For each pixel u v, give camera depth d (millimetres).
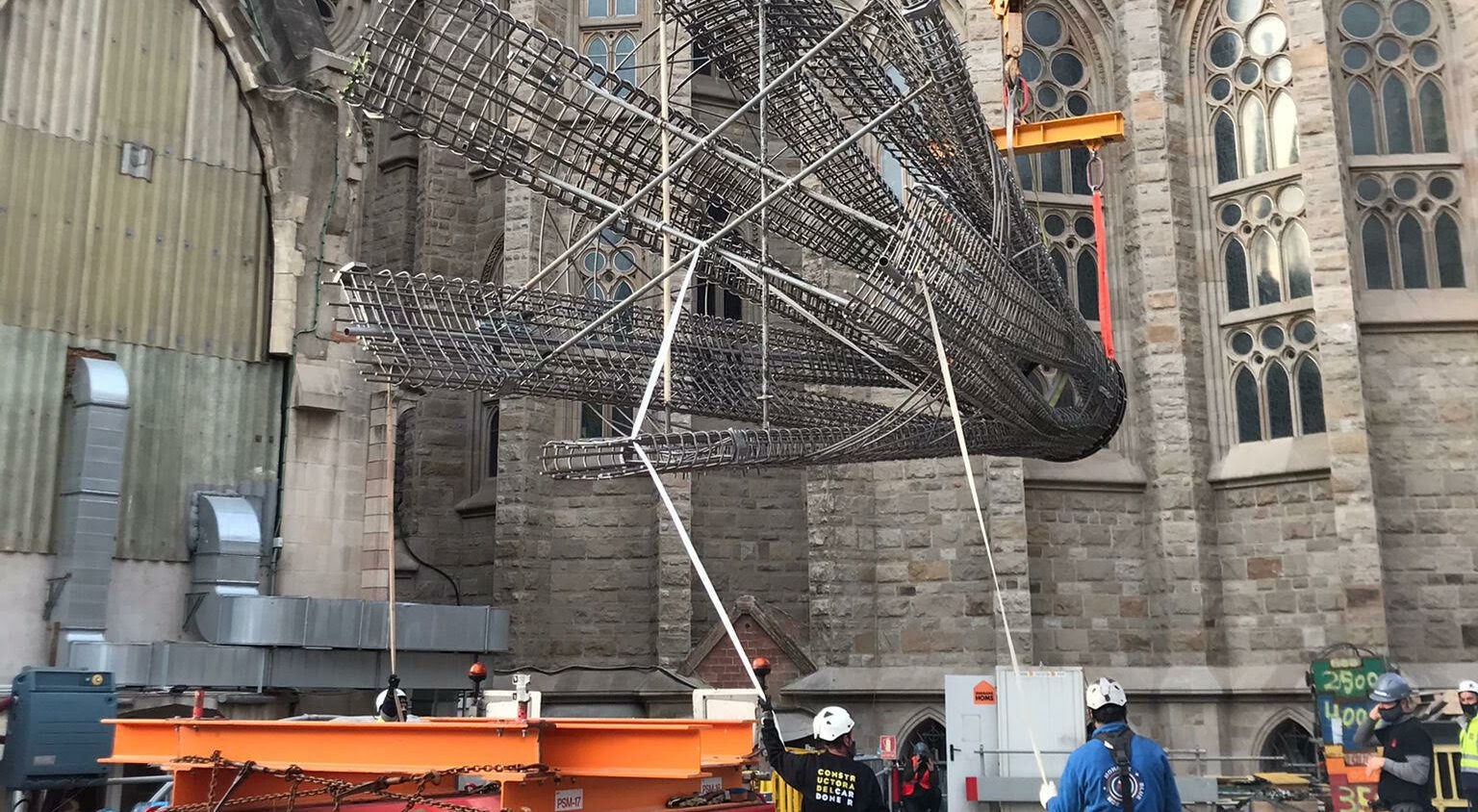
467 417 32531
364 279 14969
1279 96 29906
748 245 16875
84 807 16875
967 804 17594
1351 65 29969
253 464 22188
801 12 14773
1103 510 29219
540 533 29297
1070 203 30781
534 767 9234
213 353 22000
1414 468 27781
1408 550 27422
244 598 20188
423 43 13391
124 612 20641
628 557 29250
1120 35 31016
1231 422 29500
